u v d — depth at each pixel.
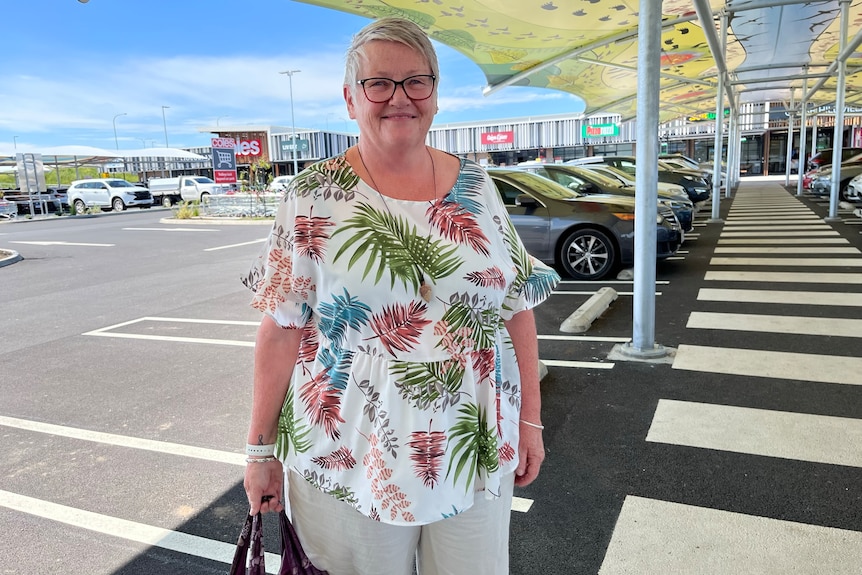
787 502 2.80
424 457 1.44
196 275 10.50
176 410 4.23
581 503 2.88
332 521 1.54
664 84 17.20
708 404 3.91
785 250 9.64
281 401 1.60
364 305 1.42
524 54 10.02
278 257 1.47
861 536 2.54
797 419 3.63
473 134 49.25
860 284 7.03
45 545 2.71
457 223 1.46
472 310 1.46
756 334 5.32
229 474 3.31
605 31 9.26
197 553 2.63
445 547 1.56
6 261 12.88
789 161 26.83
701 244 10.79
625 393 4.17
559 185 9.05
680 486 2.98
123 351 5.79
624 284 7.89
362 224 1.41
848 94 20.61
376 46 1.39
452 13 7.44
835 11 10.62
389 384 1.44
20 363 5.50
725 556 2.46
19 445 3.75
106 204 32.66
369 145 1.46
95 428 3.97
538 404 1.70
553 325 6.02
